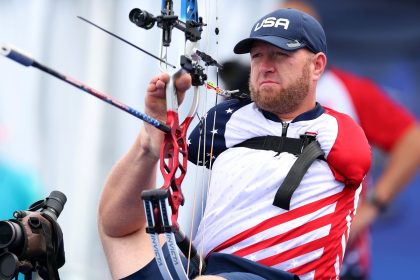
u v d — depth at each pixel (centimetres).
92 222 2914
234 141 1962
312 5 2758
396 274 2702
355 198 1914
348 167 1867
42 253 1753
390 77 2727
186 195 2691
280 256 1820
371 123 2723
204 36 2384
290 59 1898
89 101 2941
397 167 2711
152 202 1661
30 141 2970
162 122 1769
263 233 1836
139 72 2909
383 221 2706
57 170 2953
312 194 1855
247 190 1875
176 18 1720
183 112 2620
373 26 2731
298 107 1933
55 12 2969
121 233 2005
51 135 2961
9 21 3002
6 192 2959
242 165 1908
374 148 2727
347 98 2725
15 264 1691
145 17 1714
